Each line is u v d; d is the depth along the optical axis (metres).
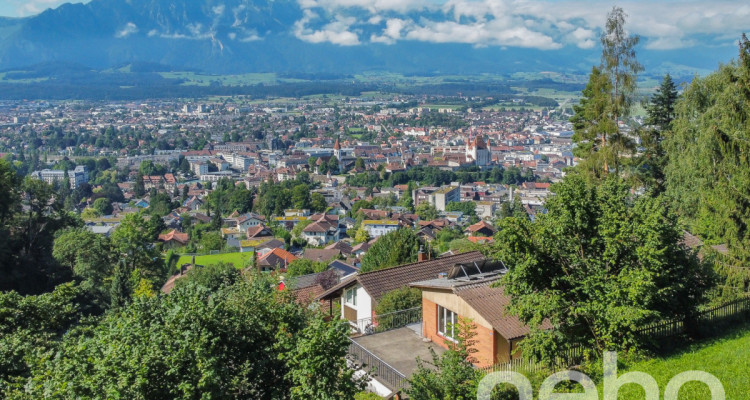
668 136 46.47
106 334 18.75
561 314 23.61
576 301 23.48
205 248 123.31
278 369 19.89
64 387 17.47
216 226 157.12
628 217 23.66
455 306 29.75
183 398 16.84
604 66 47.62
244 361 19.66
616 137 47.31
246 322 20.19
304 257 107.81
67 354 18.69
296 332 20.22
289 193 188.25
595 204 24.05
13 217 78.31
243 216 166.12
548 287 23.62
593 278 22.67
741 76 36.47
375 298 36.66
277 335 19.77
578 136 49.50
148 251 91.38
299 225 154.12
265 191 199.75
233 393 18.66
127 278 70.50
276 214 183.25
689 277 24.09
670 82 52.72
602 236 23.48
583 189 24.11
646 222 22.89
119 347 17.58
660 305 24.05
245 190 193.00
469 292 29.06
